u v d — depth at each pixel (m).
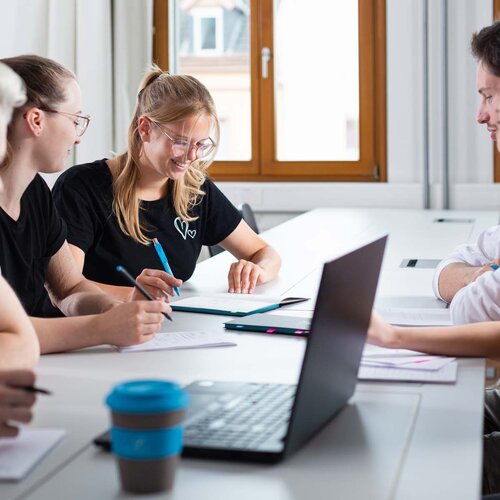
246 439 1.12
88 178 2.57
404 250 3.14
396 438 1.19
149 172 2.57
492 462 1.85
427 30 4.55
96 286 2.28
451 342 1.64
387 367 1.54
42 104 1.93
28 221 2.08
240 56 4.87
